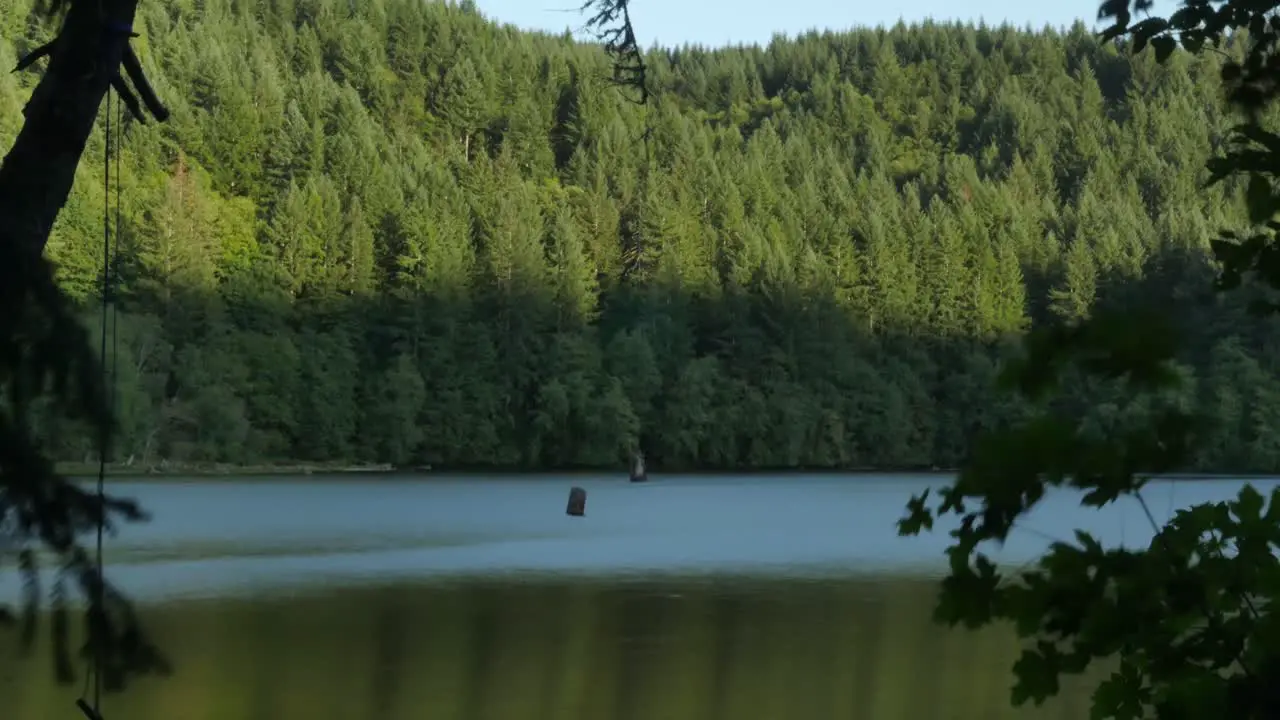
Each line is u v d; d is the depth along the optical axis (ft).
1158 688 7.66
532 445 276.41
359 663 50.57
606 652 53.52
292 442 261.85
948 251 319.88
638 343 282.36
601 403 273.54
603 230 316.19
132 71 10.20
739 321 303.07
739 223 323.16
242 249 272.31
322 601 69.92
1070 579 7.47
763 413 287.69
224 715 41.19
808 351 300.40
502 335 285.02
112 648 8.75
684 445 285.23
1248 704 6.79
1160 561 7.46
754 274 308.81
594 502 178.50
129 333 210.79
